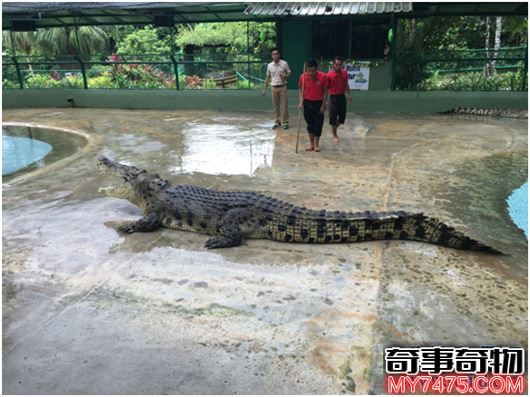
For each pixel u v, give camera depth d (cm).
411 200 542
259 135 969
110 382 252
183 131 1039
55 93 1529
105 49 2544
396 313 312
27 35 2439
